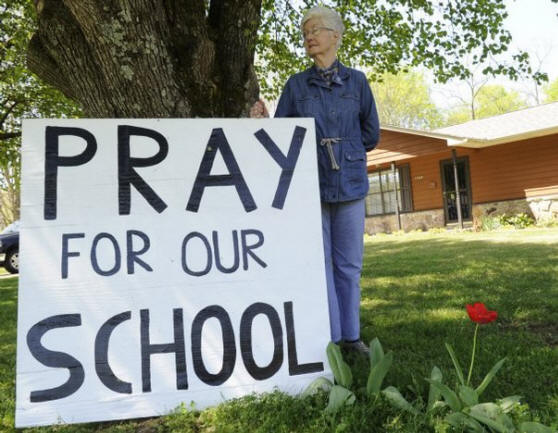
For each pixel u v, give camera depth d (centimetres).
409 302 429
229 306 227
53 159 228
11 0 673
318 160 264
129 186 231
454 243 1004
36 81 903
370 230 1720
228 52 356
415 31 637
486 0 580
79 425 209
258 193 242
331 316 270
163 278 225
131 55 294
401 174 1639
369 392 206
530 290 439
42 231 220
